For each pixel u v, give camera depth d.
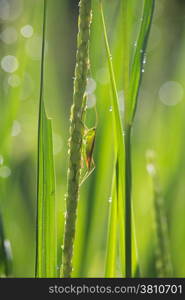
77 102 0.27
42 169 0.29
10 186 0.41
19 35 0.40
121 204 0.29
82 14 0.27
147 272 0.40
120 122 0.29
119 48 0.33
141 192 0.42
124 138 0.29
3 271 0.32
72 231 0.28
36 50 0.41
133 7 0.34
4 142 0.37
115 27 0.35
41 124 0.28
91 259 0.36
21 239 0.42
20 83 0.37
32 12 0.40
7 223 0.36
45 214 0.29
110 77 0.29
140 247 0.40
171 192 0.42
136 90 0.29
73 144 0.27
